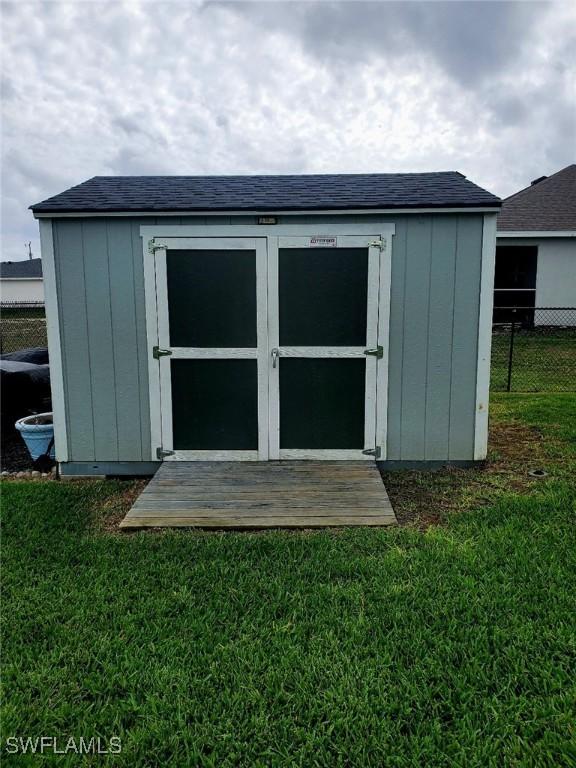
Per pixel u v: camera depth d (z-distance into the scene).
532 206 15.25
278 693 1.95
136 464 4.55
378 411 4.43
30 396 6.06
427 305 4.30
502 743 1.73
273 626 2.34
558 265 14.35
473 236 4.20
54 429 4.53
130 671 2.08
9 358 6.93
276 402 4.42
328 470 4.27
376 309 4.29
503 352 11.34
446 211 4.11
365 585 2.66
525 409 6.56
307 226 4.21
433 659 2.11
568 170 17.08
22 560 3.00
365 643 2.22
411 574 2.75
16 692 1.98
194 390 4.43
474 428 4.46
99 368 4.43
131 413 4.48
